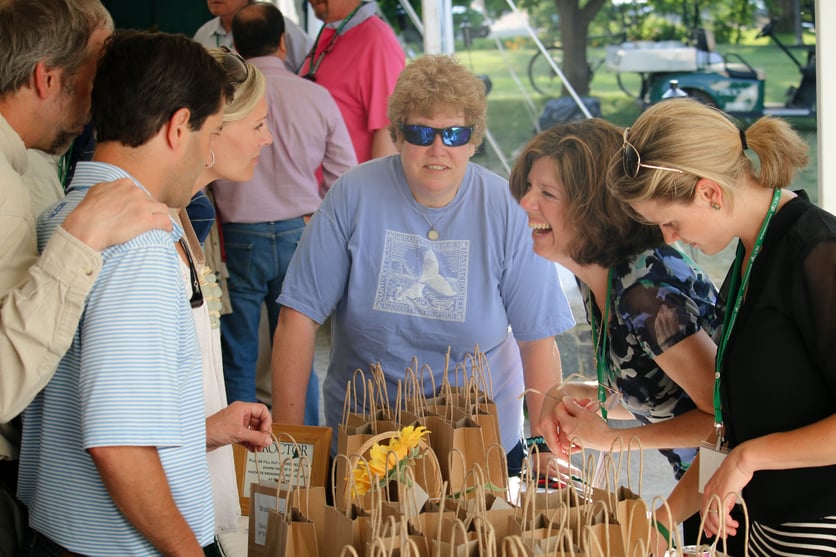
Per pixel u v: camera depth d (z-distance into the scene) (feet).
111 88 4.87
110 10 18.44
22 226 5.10
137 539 4.86
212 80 5.11
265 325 15.44
